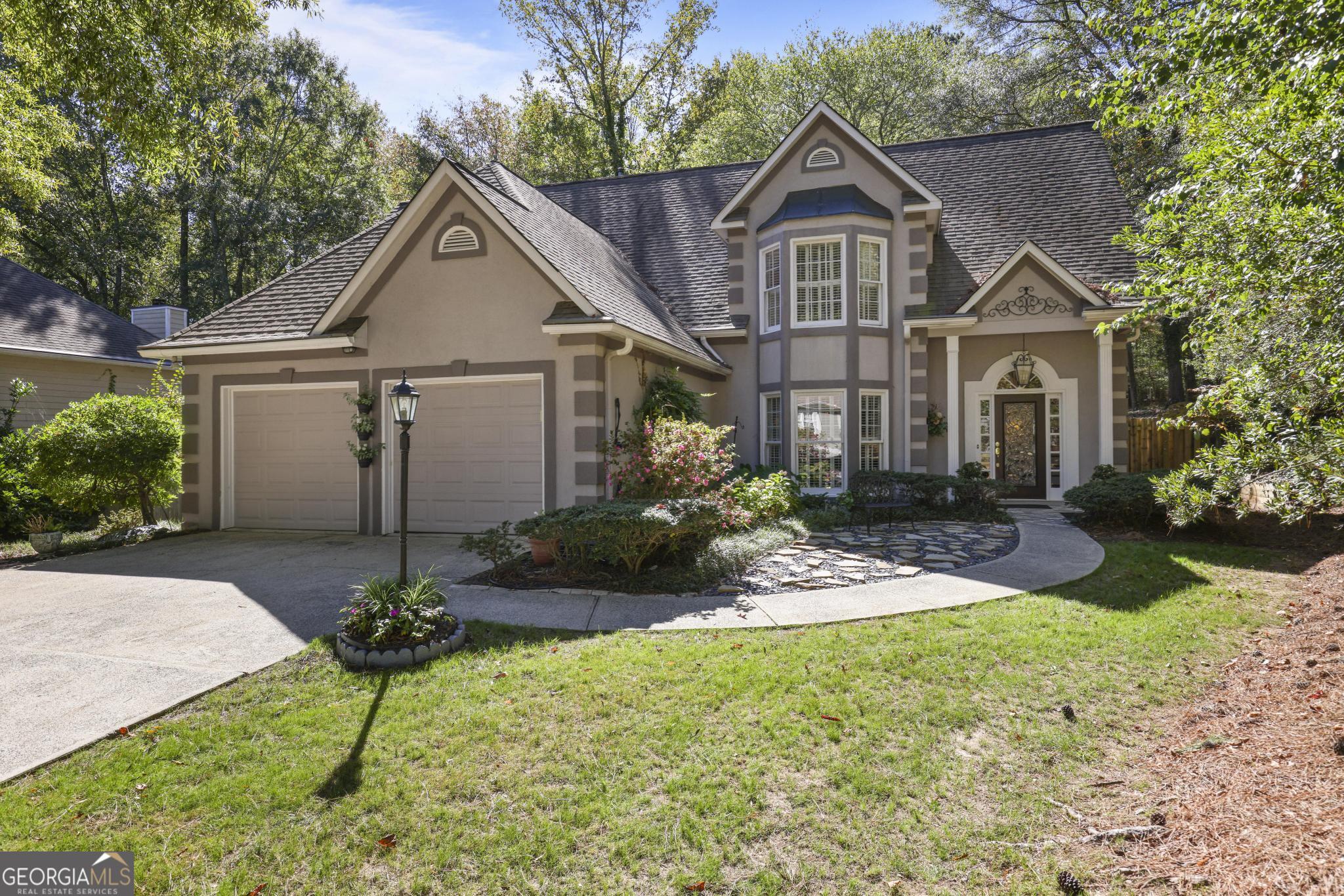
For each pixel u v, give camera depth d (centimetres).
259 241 3083
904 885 293
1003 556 884
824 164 1473
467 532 1063
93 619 643
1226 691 457
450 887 297
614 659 525
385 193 3603
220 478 1166
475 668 518
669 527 723
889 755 387
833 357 1381
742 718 429
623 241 1759
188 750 403
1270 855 275
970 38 2577
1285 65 349
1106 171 1559
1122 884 281
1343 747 343
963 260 1482
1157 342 3219
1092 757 386
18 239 2300
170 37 974
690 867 305
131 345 1859
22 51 1016
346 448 1128
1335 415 367
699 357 1291
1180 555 868
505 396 1049
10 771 380
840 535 1066
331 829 334
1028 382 1406
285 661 538
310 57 3200
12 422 1533
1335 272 335
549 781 370
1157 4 397
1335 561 805
